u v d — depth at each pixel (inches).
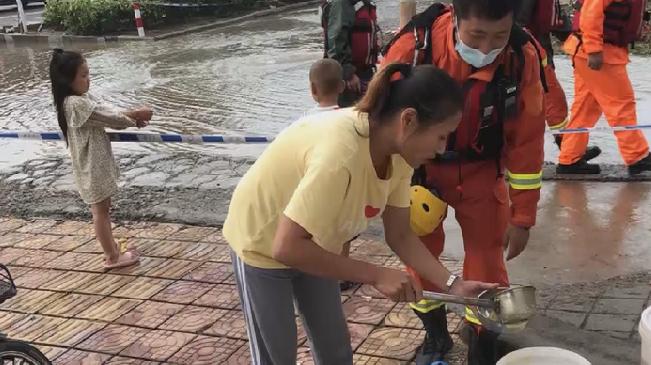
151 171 247.4
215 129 308.3
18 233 197.8
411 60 108.4
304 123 84.6
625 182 208.8
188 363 130.3
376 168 83.2
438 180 112.6
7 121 347.9
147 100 370.3
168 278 164.6
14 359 108.5
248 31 617.6
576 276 154.6
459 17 100.0
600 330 132.3
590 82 208.2
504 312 92.2
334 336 101.2
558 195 202.4
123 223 200.8
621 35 200.5
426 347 124.4
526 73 105.3
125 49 560.7
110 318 147.9
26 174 253.6
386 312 142.5
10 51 594.6
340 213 82.4
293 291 98.3
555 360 100.8
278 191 85.7
